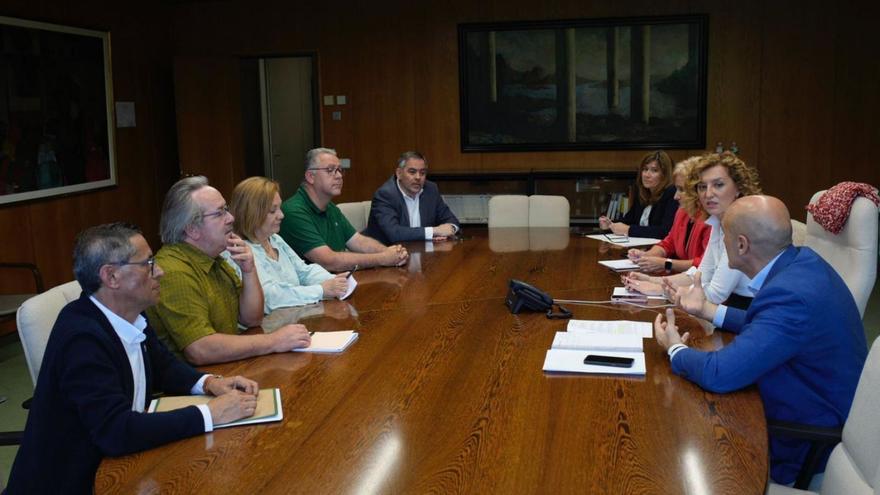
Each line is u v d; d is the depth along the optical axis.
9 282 5.86
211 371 2.37
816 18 7.21
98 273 2.00
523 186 7.89
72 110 6.71
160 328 2.46
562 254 4.25
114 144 7.35
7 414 4.12
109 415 1.83
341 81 8.12
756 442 1.79
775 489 2.08
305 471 1.69
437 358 2.44
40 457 1.92
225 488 1.62
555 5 7.65
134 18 7.70
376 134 8.15
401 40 7.97
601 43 7.62
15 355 5.26
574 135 7.82
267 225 3.21
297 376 2.30
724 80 7.45
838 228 3.11
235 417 1.95
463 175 7.60
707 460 1.70
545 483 1.61
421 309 3.07
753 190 3.16
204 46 8.27
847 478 1.85
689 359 2.17
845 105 7.27
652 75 7.57
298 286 3.29
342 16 8.03
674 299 2.80
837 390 2.14
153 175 8.05
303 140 10.08
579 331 2.63
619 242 4.59
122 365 2.00
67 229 6.63
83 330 1.92
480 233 5.14
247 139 9.57
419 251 4.46
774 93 7.38
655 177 5.01
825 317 2.10
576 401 2.05
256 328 2.85
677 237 4.08
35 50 6.21
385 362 2.41
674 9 7.42
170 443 1.86
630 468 1.67
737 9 7.33
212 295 2.59
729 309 2.63
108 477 1.70
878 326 5.37
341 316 2.99
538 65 7.78
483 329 2.75
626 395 2.08
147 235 7.93
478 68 7.88
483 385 2.18
